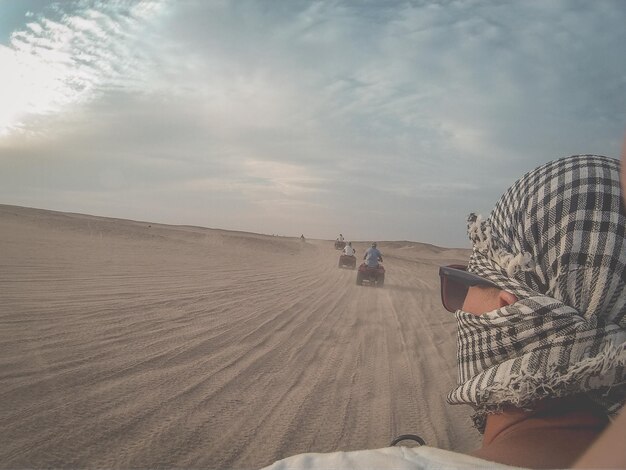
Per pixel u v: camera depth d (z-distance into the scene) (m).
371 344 7.31
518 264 0.90
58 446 2.99
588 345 0.78
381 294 15.59
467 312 0.94
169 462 2.97
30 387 3.87
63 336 5.47
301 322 8.55
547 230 0.91
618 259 0.83
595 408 0.78
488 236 0.97
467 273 0.98
